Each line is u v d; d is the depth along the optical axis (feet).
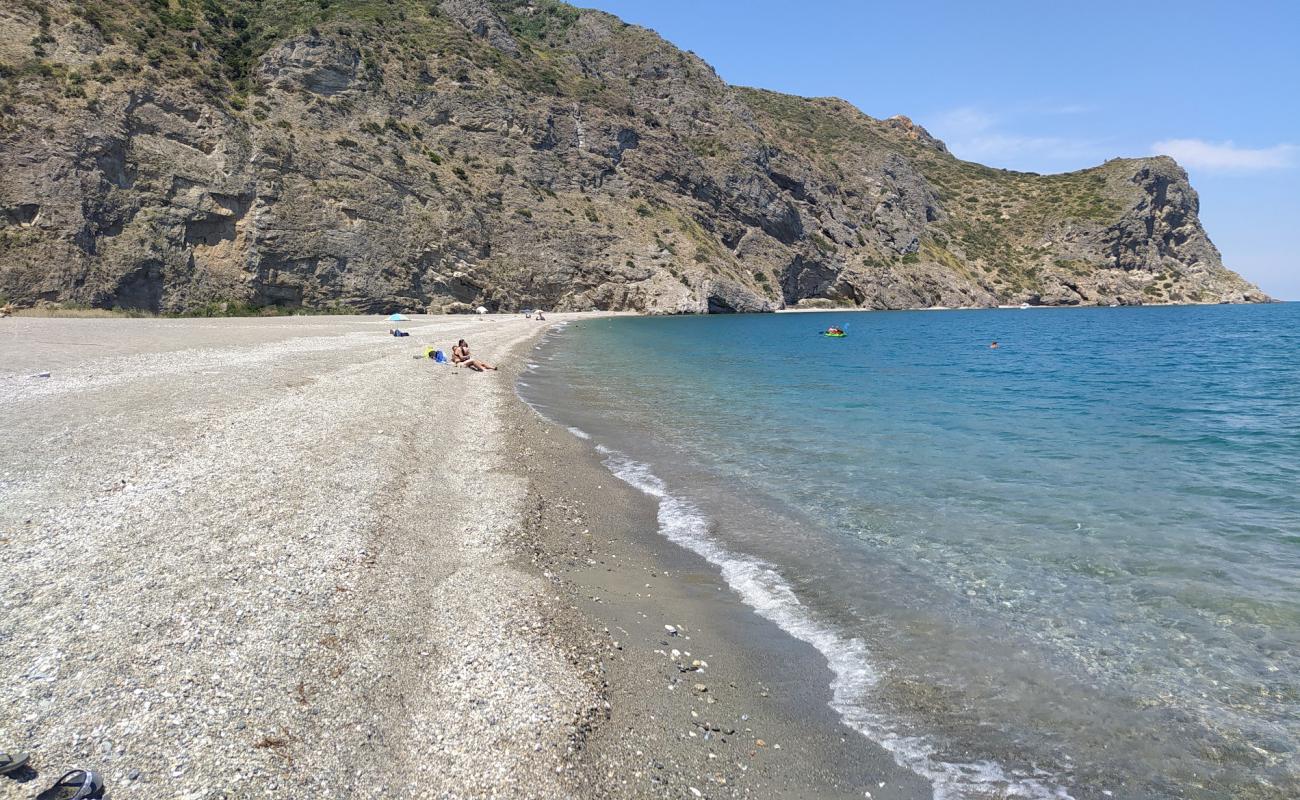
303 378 68.18
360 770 15.90
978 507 39.27
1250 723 19.76
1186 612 26.43
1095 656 23.41
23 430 41.09
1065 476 46.01
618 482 44.42
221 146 185.78
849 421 66.44
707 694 21.15
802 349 156.35
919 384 95.61
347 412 53.67
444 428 53.67
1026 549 32.94
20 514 28.68
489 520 34.01
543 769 16.63
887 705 20.80
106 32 181.57
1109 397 83.25
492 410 64.49
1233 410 73.67
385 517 32.07
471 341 130.82
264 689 18.30
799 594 28.37
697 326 236.02
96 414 46.11
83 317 148.66
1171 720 19.95
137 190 169.17
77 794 13.67
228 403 52.80
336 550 27.43
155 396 53.52
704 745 18.63
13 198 149.38
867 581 29.50
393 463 41.01
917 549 33.01
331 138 217.56
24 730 15.94
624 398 80.53
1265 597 27.58
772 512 38.60
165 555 25.66
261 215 188.24
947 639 24.64
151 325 130.11
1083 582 29.17
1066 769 18.02
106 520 28.55
